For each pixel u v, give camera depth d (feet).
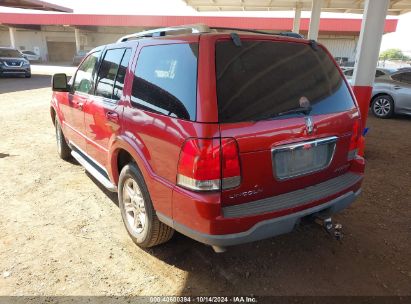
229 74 7.93
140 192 10.06
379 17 17.33
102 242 11.05
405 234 11.75
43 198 14.03
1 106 34.63
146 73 9.66
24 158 18.92
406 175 17.33
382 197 14.65
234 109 7.74
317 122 8.98
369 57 17.88
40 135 23.79
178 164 8.00
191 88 7.88
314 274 9.72
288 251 10.75
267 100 8.26
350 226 12.25
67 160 18.69
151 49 9.72
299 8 47.34
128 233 11.28
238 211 7.91
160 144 8.54
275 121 8.18
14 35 141.90
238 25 105.60
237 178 7.82
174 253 10.53
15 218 12.41
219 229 7.68
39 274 9.52
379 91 34.53
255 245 11.02
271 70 8.63
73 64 115.96
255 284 9.30
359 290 9.12
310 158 9.15
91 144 13.30
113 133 10.94
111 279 9.39
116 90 11.06
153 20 114.73
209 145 7.45
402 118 35.01
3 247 10.68
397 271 9.88
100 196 14.28
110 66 11.95
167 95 8.55
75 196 14.25
